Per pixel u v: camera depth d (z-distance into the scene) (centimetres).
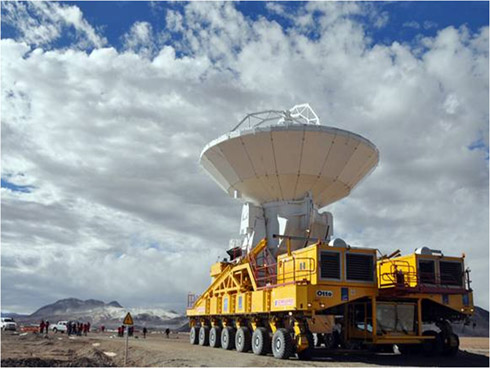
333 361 2320
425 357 2589
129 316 2264
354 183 3450
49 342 3828
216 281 3459
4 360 2169
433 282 2486
